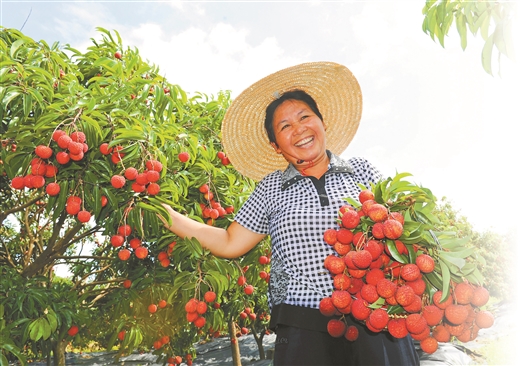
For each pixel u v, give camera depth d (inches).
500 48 54.1
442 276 47.2
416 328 48.4
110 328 181.5
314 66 87.1
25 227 242.5
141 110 125.8
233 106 90.1
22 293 135.9
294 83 89.2
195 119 151.2
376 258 50.9
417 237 48.3
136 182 96.7
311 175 75.4
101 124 96.3
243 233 80.8
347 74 89.3
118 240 99.1
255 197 78.9
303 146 74.0
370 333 61.2
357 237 52.4
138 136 95.3
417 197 52.2
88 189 98.1
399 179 51.2
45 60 121.1
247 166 97.7
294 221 66.3
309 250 65.1
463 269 48.6
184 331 282.2
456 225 294.8
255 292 235.1
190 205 132.6
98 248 264.1
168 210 92.3
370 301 51.2
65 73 137.8
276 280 68.2
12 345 115.6
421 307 49.9
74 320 154.9
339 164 72.3
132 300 170.2
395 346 61.7
